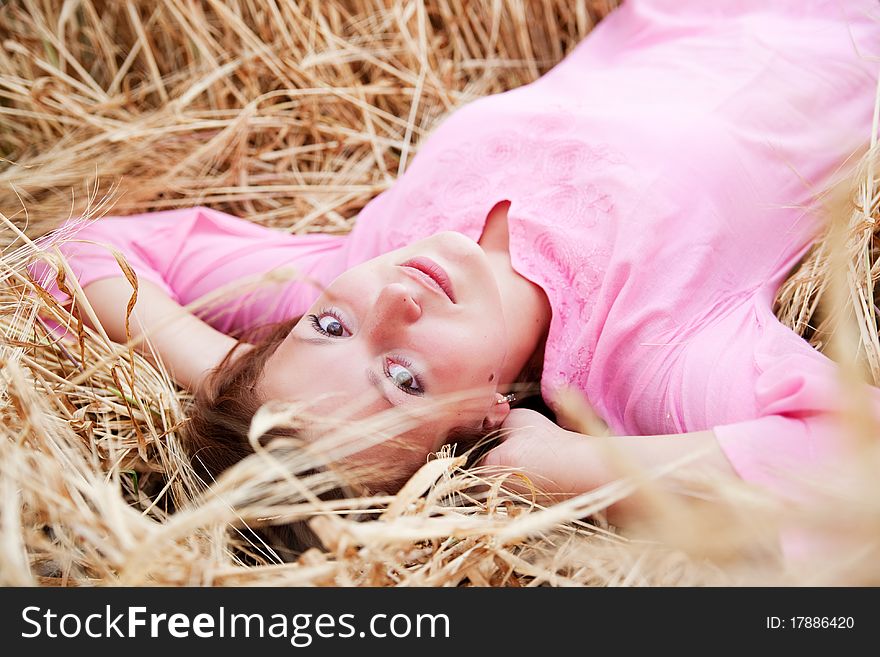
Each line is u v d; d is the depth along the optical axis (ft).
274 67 5.45
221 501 2.87
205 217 4.66
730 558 2.75
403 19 5.65
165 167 5.22
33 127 5.33
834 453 2.87
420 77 5.55
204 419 3.43
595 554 2.94
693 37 4.68
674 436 3.13
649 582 2.85
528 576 3.15
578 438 3.37
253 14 5.58
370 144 5.62
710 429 3.28
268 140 5.61
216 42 5.67
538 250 3.84
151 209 5.29
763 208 3.94
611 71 4.62
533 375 4.00
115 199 4.93
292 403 3.24
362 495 3.13
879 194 3.71
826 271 3.75
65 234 4.20
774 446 2.95
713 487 2.73
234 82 5.72
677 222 3.73
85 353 3.69
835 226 2.24
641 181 3.77
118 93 5.67
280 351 3.40
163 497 3.67
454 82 5.80
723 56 4.39
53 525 2.87
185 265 4.50
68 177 4.99
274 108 5.51
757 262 3.92
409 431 3.26
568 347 3.75
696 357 3.52
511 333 3.77
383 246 4.23
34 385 3.41
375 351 3.25
